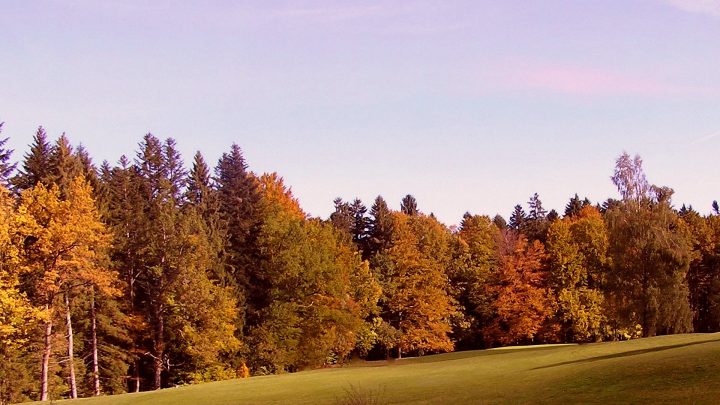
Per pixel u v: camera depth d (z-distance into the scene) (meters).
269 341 49.34
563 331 64.88
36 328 38.00
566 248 65.19
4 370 38.41
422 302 64.12
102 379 46.00
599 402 12.97
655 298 48.28
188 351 44.34
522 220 120.00
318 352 51.28
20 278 38.09
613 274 52.00
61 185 45.75
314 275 51.59
